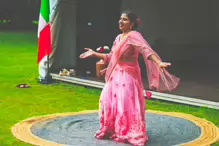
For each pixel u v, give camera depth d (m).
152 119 7.42
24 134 6.47
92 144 5.90
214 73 12.73
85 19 12.59
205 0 19.00
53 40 11.59
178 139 6.24
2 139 6.26
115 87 5.96
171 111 8.12
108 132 6.11
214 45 19.05
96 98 9.37
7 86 10.82
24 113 7.98
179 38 19.09
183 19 19.03
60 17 11.61
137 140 5.76
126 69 5.92
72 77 11.11
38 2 36.31
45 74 11.20
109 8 13.45
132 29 6.05
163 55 16.97
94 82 10.45
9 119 7.53
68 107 8.49
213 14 19.02
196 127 6.92
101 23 13.20
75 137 6.29
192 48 18.27
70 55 12.02
